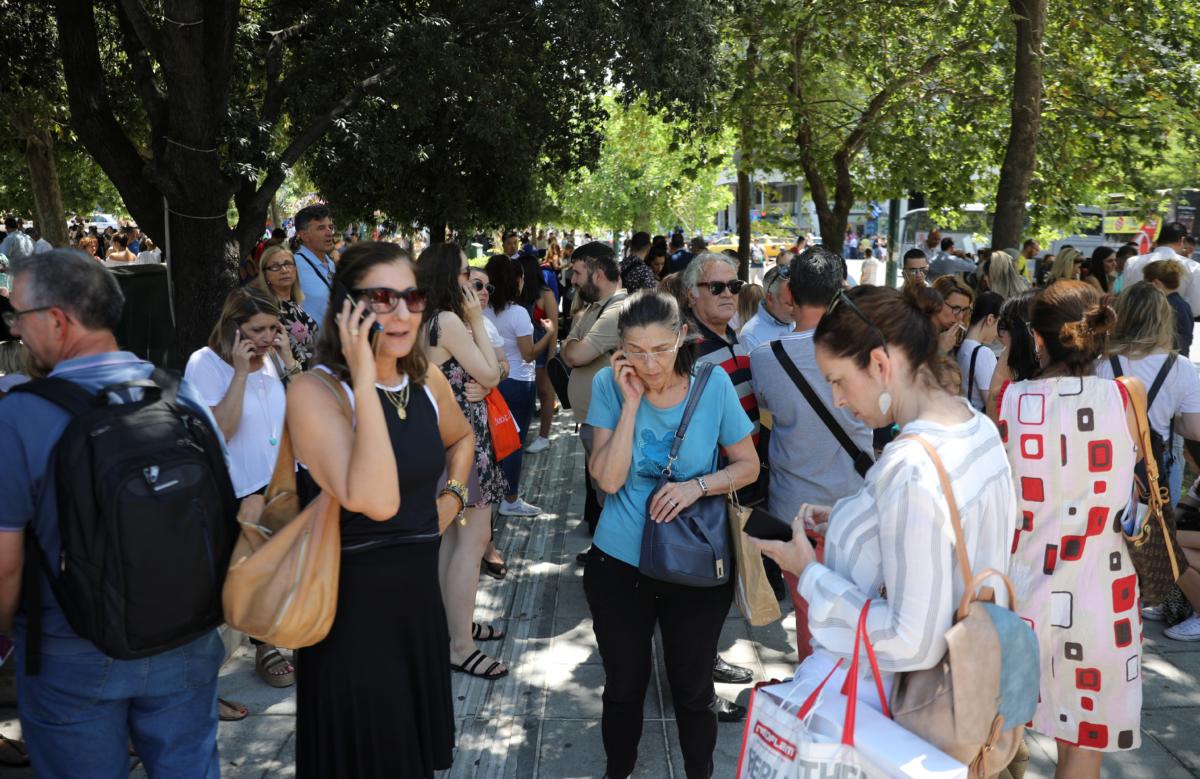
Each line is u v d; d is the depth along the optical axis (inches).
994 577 79.4
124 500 87.1
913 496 75.2
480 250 1155.9
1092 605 113.3
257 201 346.3
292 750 149.2
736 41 563.8
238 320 157.8
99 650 90.5
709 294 169.5
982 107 574.9
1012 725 77.8
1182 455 226.1
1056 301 113.3
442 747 106.9
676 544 119.5
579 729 157.9
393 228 643.5
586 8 367.6
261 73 425.1
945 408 80.9
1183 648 185.2
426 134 525.3
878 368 81.2
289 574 91.1
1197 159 493.7
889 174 642.2
